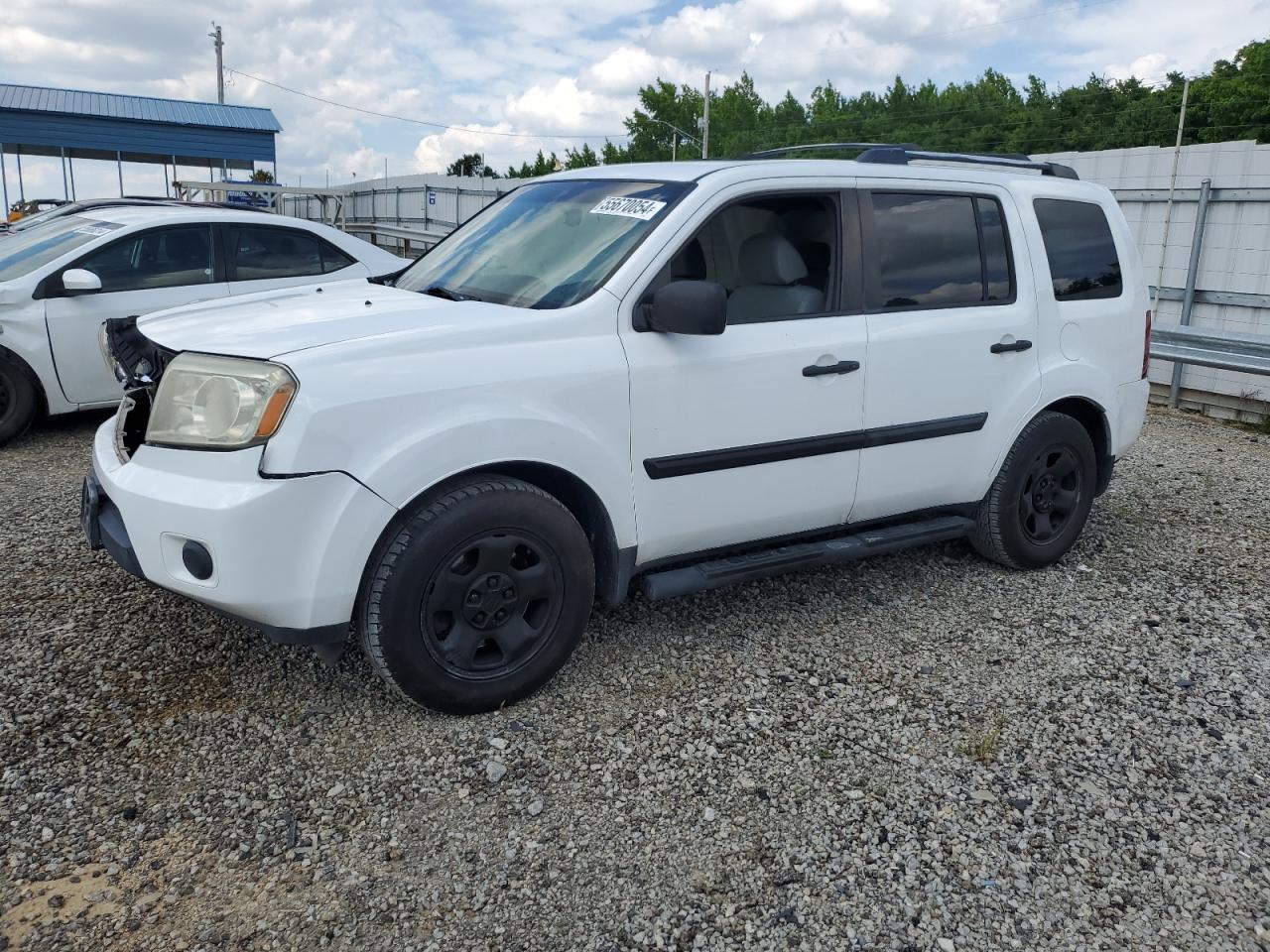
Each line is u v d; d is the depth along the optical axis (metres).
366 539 2.89
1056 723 3.36
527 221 4.03
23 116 25.62
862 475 4.00
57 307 6.66
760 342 3.63
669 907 2.43
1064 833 2.76
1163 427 8.60
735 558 3.81
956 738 3.24
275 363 2.84
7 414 6.64
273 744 3.05
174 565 2.92
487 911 2.40
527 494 3.16
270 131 28.75
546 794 2.86
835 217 3.90
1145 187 9.87
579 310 3.31
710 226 3.63
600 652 3.76
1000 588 4.56
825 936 2.35
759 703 3.42
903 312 4.04
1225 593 4.57
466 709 3.21
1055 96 70.06
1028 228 4.48
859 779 2.98
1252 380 8.77
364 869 2.53
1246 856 2.69
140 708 3.22
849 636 3.99
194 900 2.39
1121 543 5.25
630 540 3.46
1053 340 4.54
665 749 3.11
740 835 2.71
